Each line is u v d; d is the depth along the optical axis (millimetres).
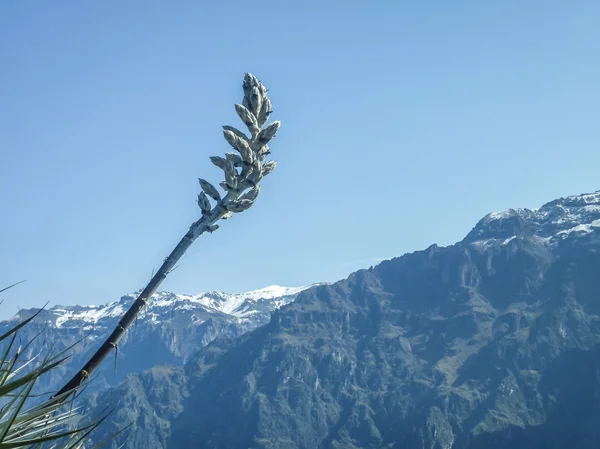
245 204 2846
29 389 2084
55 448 2092
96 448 2191
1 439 1979
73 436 2156
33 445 2023
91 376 2467
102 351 2504
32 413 2143
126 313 2602
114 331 2547
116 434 2238
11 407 2092
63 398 2240
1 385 2000
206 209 2832
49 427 2154
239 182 2850
